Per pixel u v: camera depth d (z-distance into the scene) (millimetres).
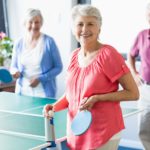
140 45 3438
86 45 1937
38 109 2936
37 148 1869
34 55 3516
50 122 1985
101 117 1888
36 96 3537
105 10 4320
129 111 2770
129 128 4277
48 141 1969
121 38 4246
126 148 4293
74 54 2064
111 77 1863
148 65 3355
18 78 3613
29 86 3543
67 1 4566
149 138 3461
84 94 1903
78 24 1899
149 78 3361
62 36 4664
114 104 1919
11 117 2660
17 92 3666
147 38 3369
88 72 1915
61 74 4668
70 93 2000
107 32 4336
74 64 2020
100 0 4348
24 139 2057
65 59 4660
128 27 4180
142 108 3316
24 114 2750
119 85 2121
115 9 4246
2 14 5148
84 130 1799
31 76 3543
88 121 1815
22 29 5012
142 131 3488
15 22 5074
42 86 3525
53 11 4688
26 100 3318
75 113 1967
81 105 1853
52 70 3510
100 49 1925
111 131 1894
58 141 2020
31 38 3547
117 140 1947
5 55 4383
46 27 4773
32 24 3477
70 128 1991
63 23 4633
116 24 4262
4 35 4547
